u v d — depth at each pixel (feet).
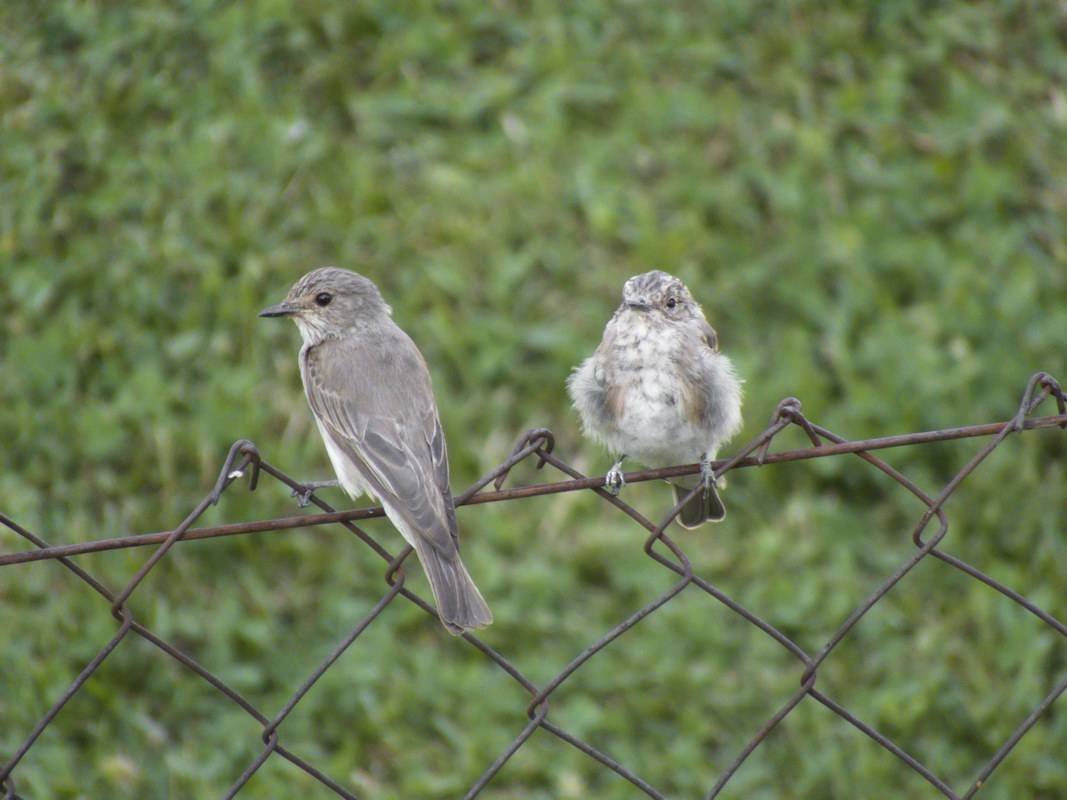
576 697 33.19
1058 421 20.24
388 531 36.32
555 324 40.65
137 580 17.57
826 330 40.75
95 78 44.37
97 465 36.32
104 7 46.11
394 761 31.65
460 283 40.93
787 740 32.58
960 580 36.17
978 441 38.47
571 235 42.70
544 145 44.68
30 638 32.27
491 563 35.47
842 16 49.01
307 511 36.45
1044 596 35.12
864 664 34.35
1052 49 49.19
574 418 39.09
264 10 46.34
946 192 44.57
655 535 19.38
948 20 49.19
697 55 47.50
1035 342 40.68
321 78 45.37
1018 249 43.19
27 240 40.22
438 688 32.99
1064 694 33.53
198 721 31.91
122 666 32.24
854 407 38.91
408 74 45.98
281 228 41.57
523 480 37.88
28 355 37.86
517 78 46.39
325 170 43.24
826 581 35.70
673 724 32.81
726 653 34.30
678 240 42.16
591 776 31.89
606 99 46.26
